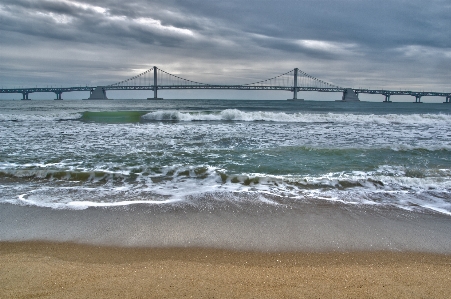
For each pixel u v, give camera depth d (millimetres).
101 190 3945
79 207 3330
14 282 1876
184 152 6219
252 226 2895
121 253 2334
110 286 1848
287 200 3650
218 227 2861
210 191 3941
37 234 2654
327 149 6406
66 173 4562
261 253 2361
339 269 2113
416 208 3451
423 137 8961
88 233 2691
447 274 2068
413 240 2637
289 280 1949
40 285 1847
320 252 2393
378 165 5289
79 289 1808
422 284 1924
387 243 2572
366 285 1897
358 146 7090
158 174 4680
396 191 4035
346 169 5000
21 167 4918
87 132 9227
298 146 6848
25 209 3246
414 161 5625
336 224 2971
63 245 2459
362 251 2420
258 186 4188
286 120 15133
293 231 2793
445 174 4836
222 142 7586
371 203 3588
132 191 3912
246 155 5938
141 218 3055
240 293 1786
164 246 2467
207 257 2281
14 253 2299
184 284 1881
